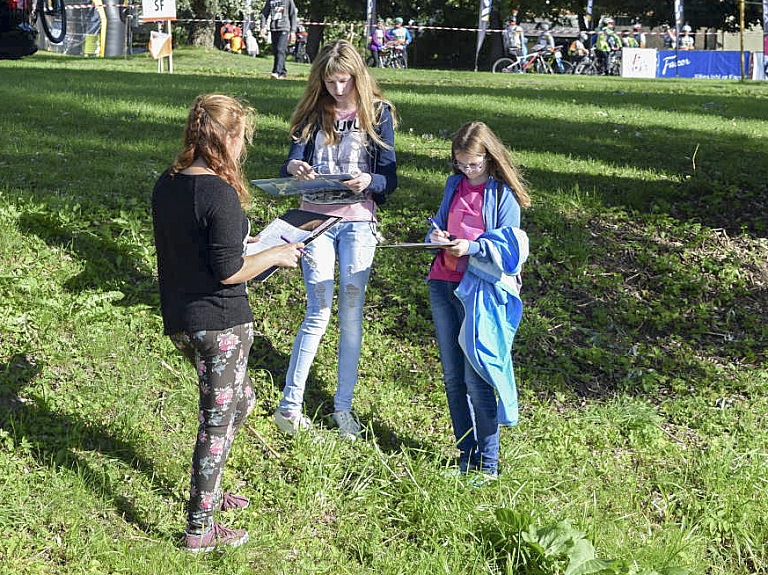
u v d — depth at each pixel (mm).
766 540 5035
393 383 5984
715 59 34094
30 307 5742
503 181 4770
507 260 4648
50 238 6594
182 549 4168
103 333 5707
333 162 5090
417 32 40812
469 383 4848
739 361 6750
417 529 4656
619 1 40875
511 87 18719
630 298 7246
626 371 6473
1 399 4941
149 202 7457
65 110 10609
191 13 31828
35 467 4516
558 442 5574
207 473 4070
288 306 6539
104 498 4402
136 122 10211
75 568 3971
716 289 7492
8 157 8156
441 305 4930
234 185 3873
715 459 5504
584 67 34094
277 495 4734
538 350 6504
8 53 17375
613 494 5168
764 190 9102
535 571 4332
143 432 4953
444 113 12258
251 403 4375
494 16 39469
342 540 4543
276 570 4215
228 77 17406
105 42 30797
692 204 8742
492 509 4746
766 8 31281
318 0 39281
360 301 5191
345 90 5000
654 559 4590
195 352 3941
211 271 3828
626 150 10406
